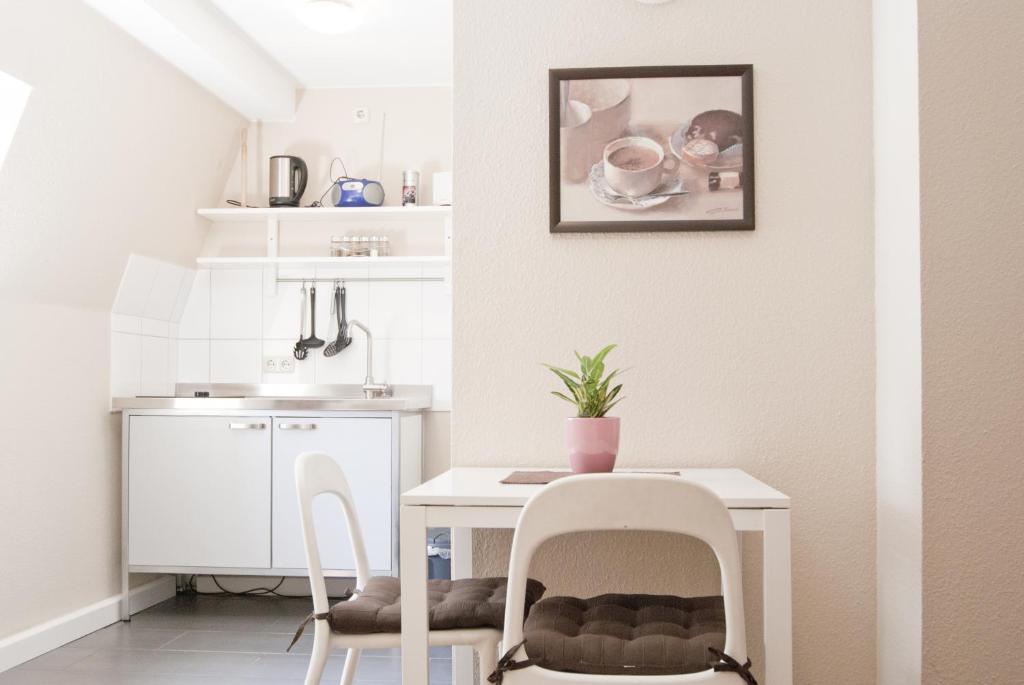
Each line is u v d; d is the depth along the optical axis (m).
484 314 2.39
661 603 1.86
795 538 2.31
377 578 2.19
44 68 2.95
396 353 4.54
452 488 1.88
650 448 2.35
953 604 2.02
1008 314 2.03
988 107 2.04
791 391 2.33
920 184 2.04
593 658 1.57
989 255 2.03
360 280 4.56
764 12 2.36
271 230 4.52
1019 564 2.01
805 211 2.34
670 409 2.35
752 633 2.30
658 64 2.37
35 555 3.41
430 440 4.50
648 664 1.56
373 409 3.89
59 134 3.14
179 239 4.29
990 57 2.05
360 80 4.47
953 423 2.03
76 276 3.61
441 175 4.37
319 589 1.86
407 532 1.77
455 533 2.33
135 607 3.99
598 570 2.33
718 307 2.34
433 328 4.53
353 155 4.56
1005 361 2.02
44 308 3.50
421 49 4.05
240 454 3.92
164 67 3.61
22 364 3.36
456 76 2.41
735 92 2.34
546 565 2.34
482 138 2.40
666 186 2.34
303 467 1.94
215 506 3.91
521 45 2.40
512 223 2.39
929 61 2.05
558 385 2.37
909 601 2.08
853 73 2.34
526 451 2.37
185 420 3.93
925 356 2.03
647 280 2.36
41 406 3.47
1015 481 2.01
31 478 3.40
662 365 2.35
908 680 2.08
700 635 1.61
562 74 2.36
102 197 3.53
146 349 4.28
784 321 2.33
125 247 3.85
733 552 1.50
